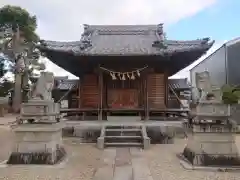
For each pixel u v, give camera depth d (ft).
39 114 24.70
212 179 19.86
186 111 44.62
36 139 24.47
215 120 24.88
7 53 107.24
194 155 24.23
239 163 23.56
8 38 107.76
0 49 106.93
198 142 24.47
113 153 30.53
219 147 24.17
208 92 25.46
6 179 19.69
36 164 23.84
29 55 111.04
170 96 63.46
